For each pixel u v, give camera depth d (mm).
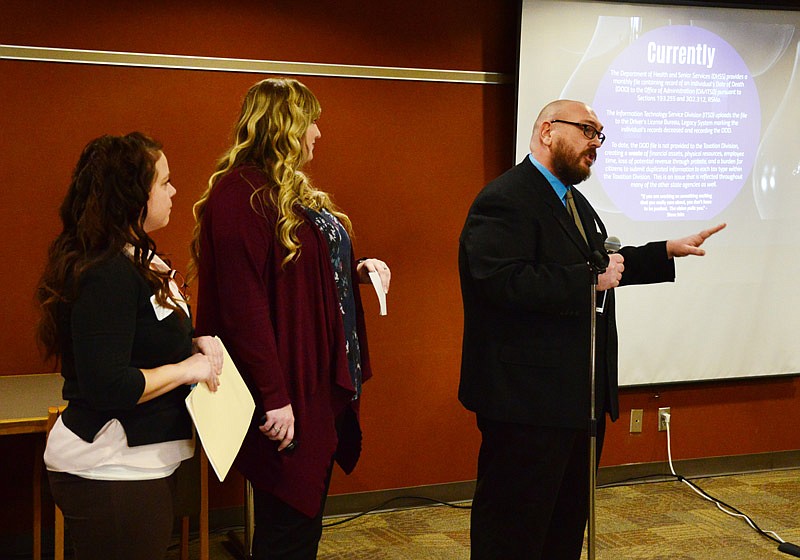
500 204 2656
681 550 3479
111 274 1695
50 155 3400
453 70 3939
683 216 4246
